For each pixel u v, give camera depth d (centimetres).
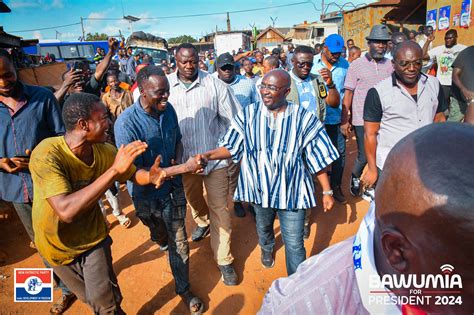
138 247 345
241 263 309
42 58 1370
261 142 230
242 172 247
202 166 222
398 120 261
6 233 389
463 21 724
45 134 253
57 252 187
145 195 238
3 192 250
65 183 168
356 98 378
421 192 52
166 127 248
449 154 52
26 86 244
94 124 175
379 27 351
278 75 217
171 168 216
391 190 57
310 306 78
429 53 543
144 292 282
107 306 206
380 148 279
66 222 170
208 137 296
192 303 252
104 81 484
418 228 53
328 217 376
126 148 162
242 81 411
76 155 181
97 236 197
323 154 229
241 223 376
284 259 309
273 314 83
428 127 59
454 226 49
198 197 326
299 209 233
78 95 175
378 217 62
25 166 240
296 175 229
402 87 255
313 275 83
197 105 286
